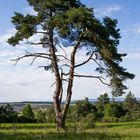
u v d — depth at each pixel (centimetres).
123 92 3762
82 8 3328
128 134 2542
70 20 3272
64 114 3725
